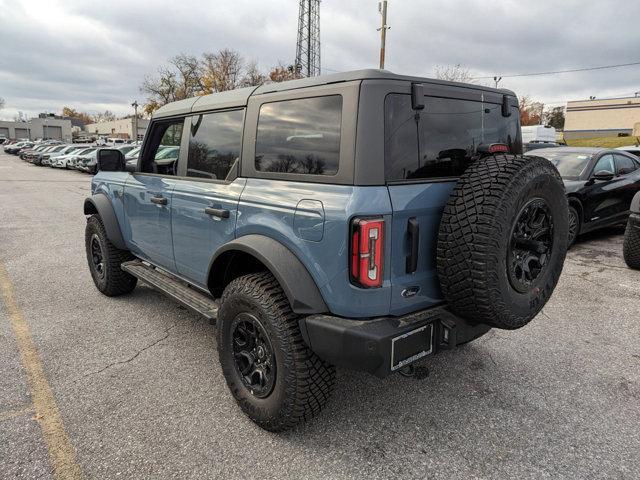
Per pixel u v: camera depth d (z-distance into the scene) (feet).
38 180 69.77
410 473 7.48
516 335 12.85
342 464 7.69
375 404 9.44
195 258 10.67
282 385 7.88
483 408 9.32
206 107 10.46
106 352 11.69
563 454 7.93
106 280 15.17
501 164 7.43
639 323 13.69
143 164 13.11
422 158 7.80
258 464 7.66
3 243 24.45
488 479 7.35
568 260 21.17
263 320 8.02
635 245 18.75
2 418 8.79
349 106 7.18
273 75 155.43
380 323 7.29
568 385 10.21
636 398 9.70
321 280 7.40
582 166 23.62
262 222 8.29
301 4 162.71
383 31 69.31
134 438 8.29
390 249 7.22
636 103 204.03
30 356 11.40
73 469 7.47
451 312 8.05
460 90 8.54
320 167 7.62
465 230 7.10
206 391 9.90
